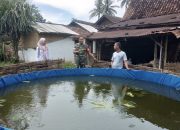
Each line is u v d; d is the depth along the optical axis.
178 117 4.83
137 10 18.19
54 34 18.66
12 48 17.92
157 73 8.76
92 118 4.68
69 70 10.20
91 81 8.81
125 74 9.51
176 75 8.36
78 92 6.88
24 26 17.17
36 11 18.42
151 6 17.48
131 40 15.30
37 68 10.40
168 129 4.19
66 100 5.97
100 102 5.83
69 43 19.81
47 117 4.66
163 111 5.23
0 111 4.99
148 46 14.91
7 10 16.66
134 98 6.35
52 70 9.81
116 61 9.75
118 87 7.72
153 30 11.55
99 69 10.20
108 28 17.22
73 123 4.39
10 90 7.03
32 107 5.32
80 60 10.46
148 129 4.19
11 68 9.36
